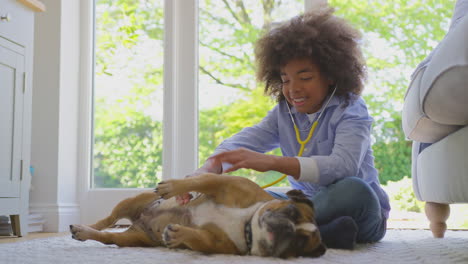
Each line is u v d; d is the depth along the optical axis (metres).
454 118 1.66
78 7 3.56
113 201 3.44
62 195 3.28
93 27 3.63
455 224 3.64
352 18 3.70
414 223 3.50
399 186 3.81
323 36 1.80
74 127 3.47
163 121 3.46
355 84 1.85
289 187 3.21
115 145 3.56
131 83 3.57
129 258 1.41
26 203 2.74
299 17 1.89
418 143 2.29
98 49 3.62
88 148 3.51
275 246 1.35
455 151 1.72
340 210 1.67
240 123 3.44
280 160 1.66
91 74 3.59
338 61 1.80
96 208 3.45
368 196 1.67
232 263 1.27
